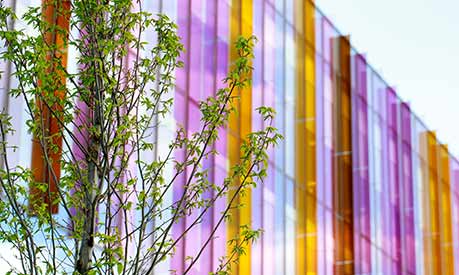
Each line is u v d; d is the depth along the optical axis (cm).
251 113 2642
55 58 1125
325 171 3084
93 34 1132
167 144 2139
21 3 1692
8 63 1658
